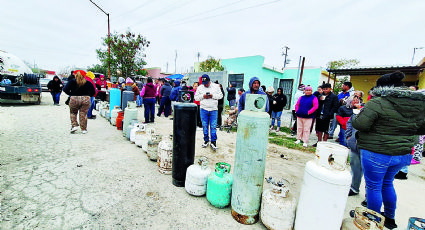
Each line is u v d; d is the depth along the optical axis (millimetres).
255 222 2010
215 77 10094
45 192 2271
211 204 2252
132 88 7348
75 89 4566
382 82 1848
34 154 3324
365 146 1874
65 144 3951
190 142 2533
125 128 4773
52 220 1838
